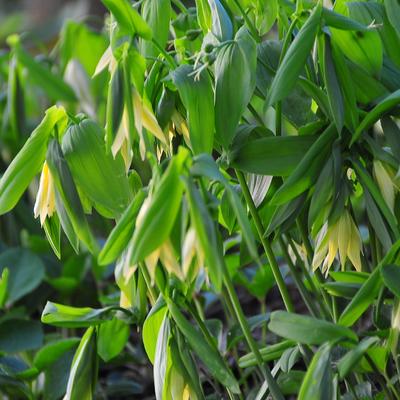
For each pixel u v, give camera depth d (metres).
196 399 0.98
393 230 0.97
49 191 0.99
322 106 0.98
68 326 1.05
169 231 0.88
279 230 0.99
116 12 0.94
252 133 1.01
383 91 1.00
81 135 0.99
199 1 1.02
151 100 1.00
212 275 0.87
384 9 1.02
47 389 1.21
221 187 1.06
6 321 1.28
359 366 1.00
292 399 1.26
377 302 0.98
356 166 0.98
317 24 0.95
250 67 0.96
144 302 1.04
